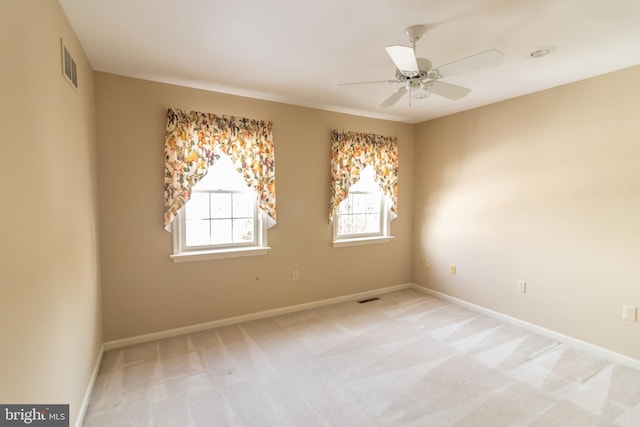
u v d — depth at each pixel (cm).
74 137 192
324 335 307
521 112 323
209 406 204
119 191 274
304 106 362
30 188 126
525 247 324
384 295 431
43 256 138
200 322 316
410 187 454
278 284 357
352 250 408
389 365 254
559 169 295
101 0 168
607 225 265
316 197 376
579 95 279
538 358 266
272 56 239
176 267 302
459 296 395
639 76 246
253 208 343
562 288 295
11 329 109
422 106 364
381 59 244
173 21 191
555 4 172
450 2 171
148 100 283
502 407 204
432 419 193
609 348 265
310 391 221
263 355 269
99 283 261
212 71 266
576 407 204
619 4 172
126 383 228
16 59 115
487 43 218
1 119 104
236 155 318
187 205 310
